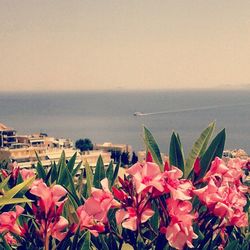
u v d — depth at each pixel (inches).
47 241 29.8
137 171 28.2
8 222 31.0
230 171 30.8
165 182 27.9
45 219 30.0
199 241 29.8
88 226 30.2
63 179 37.9
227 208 28.7
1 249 31.0
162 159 32.4
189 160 33.0
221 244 32.0
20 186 32.2
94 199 28.3
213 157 32.4
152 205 31.7
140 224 28.2
